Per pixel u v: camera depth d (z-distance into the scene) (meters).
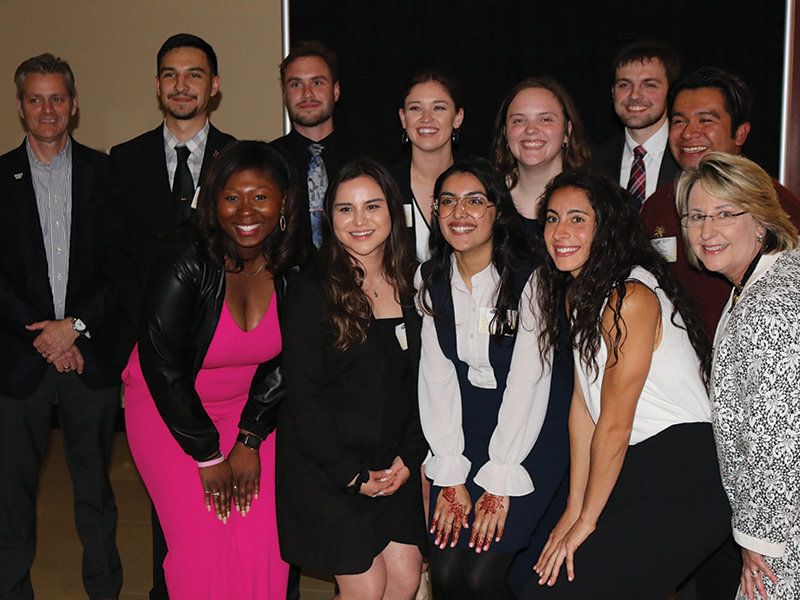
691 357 2.13
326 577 3.49
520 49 4.59
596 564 2.12
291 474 2.40
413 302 2.51
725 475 2.02
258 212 2.32
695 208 2.06
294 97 3.32
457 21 4.64
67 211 3.13
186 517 2.41
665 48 3.30
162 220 3.04
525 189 3.13
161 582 3.05
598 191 2.14
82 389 3.09
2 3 5.19
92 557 3.11
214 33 4.99
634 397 2.07
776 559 1.92
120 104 5.18
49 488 4.42
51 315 3.09
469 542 2.39
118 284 3.04
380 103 4.77
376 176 2.39
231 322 2.42
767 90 4.42
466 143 4.72
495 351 2.43
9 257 3.05
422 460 2.57
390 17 4.70
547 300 2.35
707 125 2.88
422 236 3.13
